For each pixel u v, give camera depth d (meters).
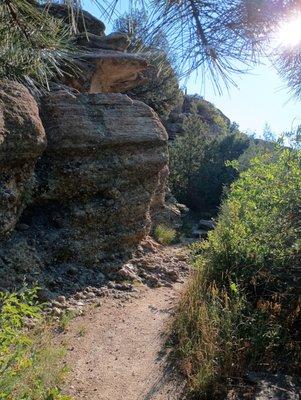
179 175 19.80
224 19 1.84
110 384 4.41
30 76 3.67
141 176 9.03
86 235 8.06
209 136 23.44
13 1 2.26
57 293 6.74
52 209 7.83
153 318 6.34
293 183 5.54
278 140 6.20
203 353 4.67
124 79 10.59
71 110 7.91
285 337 4.92
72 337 5.38
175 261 9.53
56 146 7.58
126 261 8.74
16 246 6.67
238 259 6.53
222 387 4.18
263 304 5.46
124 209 8.72
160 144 9.33
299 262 5.73
